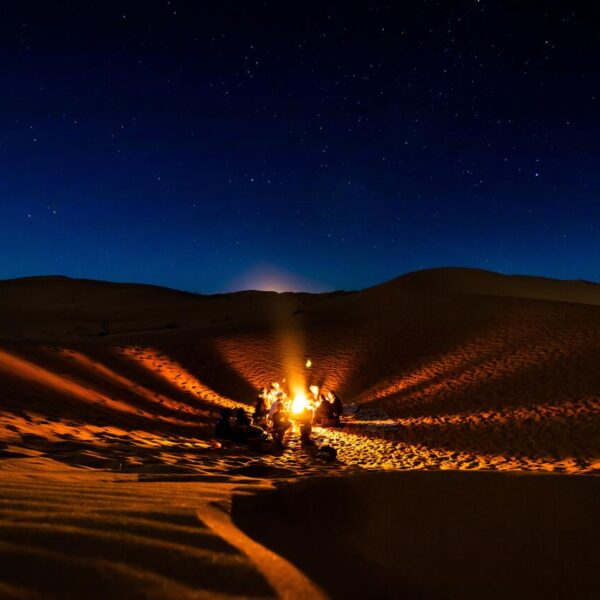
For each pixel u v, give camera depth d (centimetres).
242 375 2392
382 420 1631
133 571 195
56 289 8538
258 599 184
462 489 364
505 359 2252
